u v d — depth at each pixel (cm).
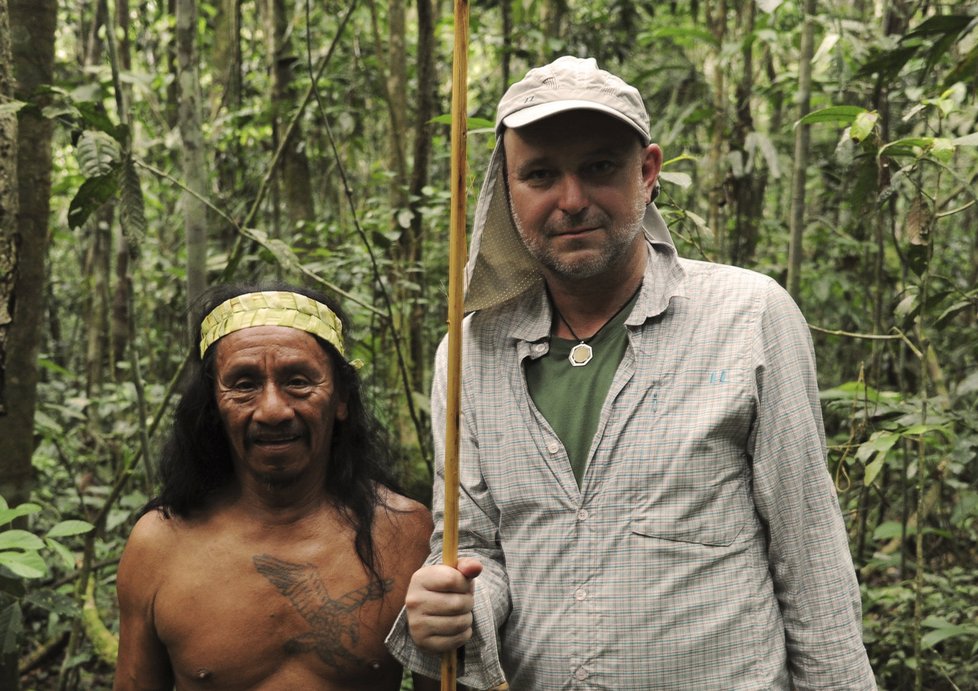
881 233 359
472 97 673
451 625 158
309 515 184
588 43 536
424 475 390
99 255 600
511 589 174
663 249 178
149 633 185
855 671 163
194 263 299
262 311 178
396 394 403
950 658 310
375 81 541
